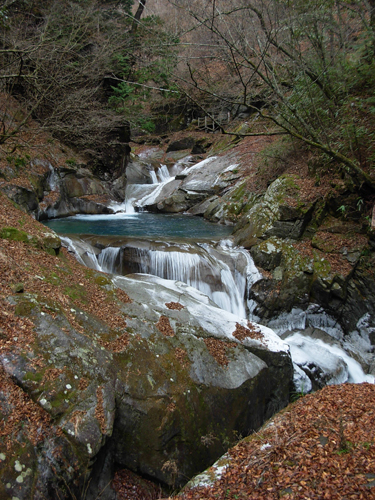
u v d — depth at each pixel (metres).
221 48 7.86
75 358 4.03
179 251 8.79
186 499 3.15
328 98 10.86
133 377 4.34
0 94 11.99
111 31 14.28
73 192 14.45
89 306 5.05
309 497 2.60
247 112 22.36
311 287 8.75
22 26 12.15
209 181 17.22
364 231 9.23
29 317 4.14
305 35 9.51
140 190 18.53
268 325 8.77
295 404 4.69
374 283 8.65
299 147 12.91
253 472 3.17
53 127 11.80
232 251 9.73
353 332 8.58
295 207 9.73
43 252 5.89
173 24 10.80
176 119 27.73
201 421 4.55
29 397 3.54
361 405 4.07
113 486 3.98
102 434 3.67
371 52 10.37
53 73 11.84
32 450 3.24
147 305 5.64
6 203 7.24
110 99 15.23
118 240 9.06
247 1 8.42
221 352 5.40
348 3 10.39
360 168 9.09
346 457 2.97
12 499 2.94
